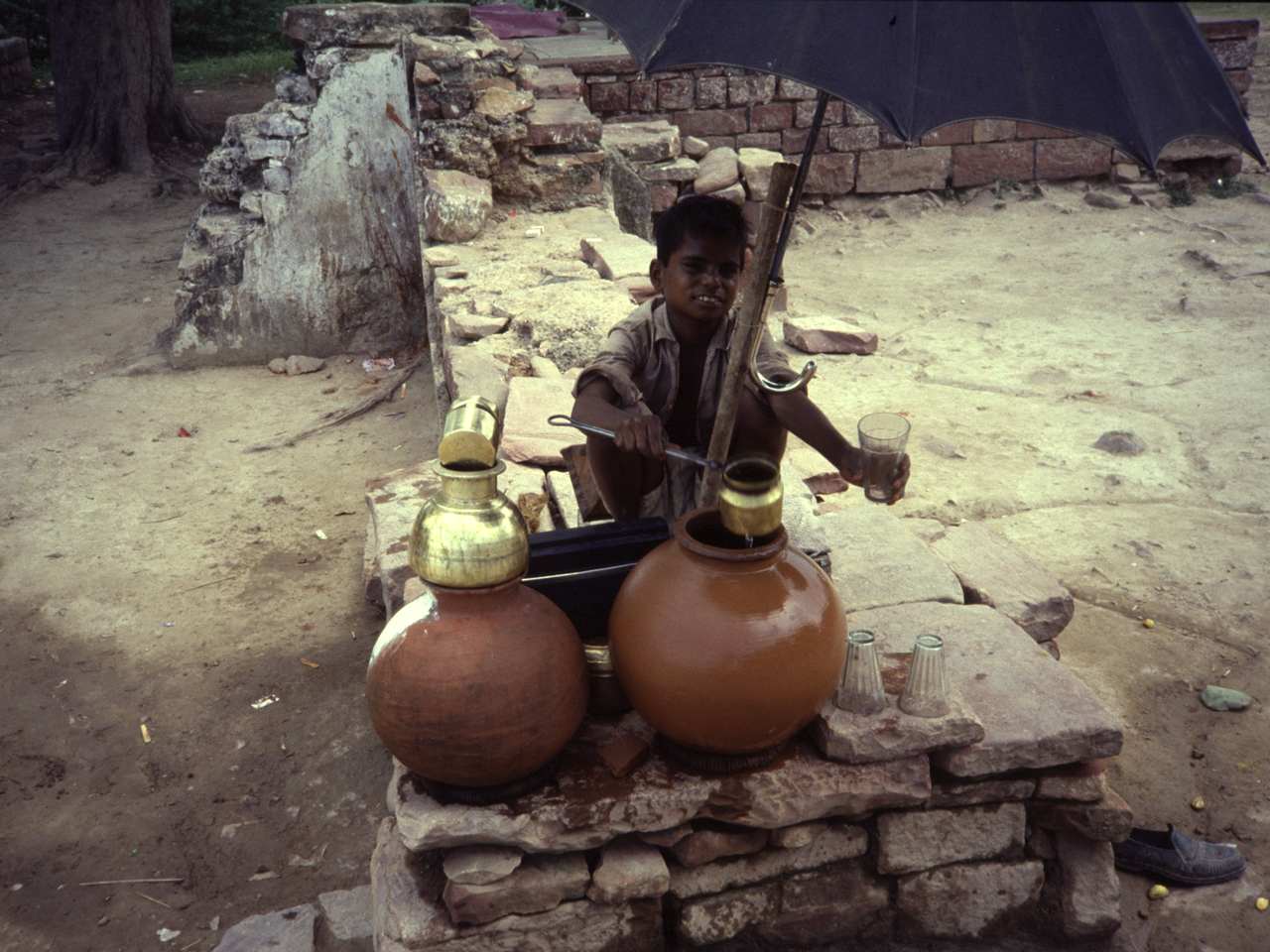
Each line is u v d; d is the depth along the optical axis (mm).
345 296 7930
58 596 4641
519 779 2188
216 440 6473
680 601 2102
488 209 7215
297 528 5297
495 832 2135
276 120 7746
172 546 5109
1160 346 7328
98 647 4246
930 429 6027
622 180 8914
